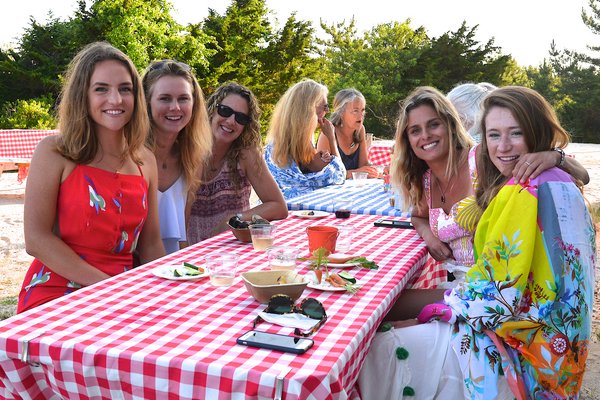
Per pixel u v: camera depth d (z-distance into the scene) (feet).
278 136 17.84
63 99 8.65
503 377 7.23
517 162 7.59
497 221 7.33
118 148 9.01
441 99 10.92
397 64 117.39
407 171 11.44
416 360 7.72
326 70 119.14
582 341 7.16
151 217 9.98
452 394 7.64
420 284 13.00
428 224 11.31
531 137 7.80
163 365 5.49
